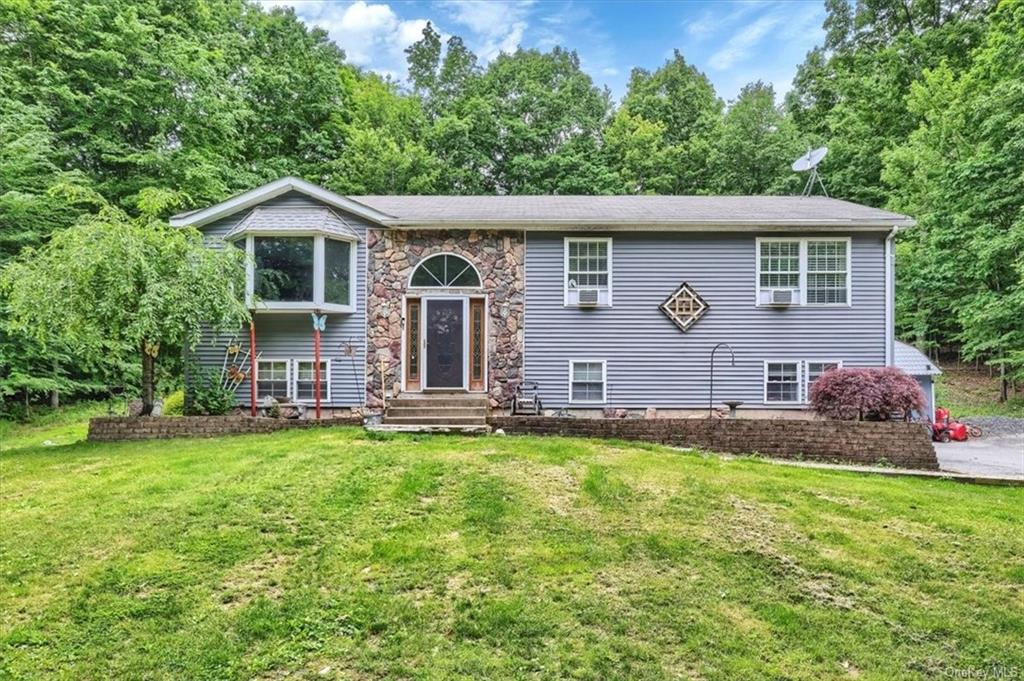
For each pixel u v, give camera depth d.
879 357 11.52
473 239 11.69
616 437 8.94
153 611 3.73
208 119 17.88
